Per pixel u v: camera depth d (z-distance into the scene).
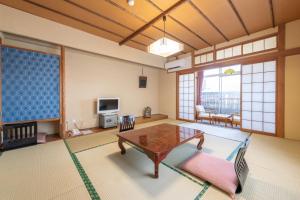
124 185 1.50
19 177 1.63
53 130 3.39
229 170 1.65
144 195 1.36
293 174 1.71
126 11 2.59
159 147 1.75
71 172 1.75
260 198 1.32
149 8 2.50
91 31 3.35
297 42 2.94
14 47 2.48
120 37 3.68
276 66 3.22
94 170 1.80
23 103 2.59
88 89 3.93
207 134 3.41
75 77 3.68
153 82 5.81
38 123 3.21
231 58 3.95
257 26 3.19
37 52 2.72
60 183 1.53
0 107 2.37
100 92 4.18
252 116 3.64
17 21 2.49
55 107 2.95
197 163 1.82
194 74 4.90
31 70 2.66
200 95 5.81
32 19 2.64
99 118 4.06
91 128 3.88
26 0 2.28
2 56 2.38
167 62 5.57
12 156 2.18
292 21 2.99
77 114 3.74
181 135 2.23
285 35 3.08
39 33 2.71
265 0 2.32
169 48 2.32
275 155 2.23
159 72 6.03
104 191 1.41
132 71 5.02
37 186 1.48
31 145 2.64
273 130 3.33
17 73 2.52
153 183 1.54
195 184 1.52
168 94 5.72
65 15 2.70
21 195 1.34
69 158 2.12
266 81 3.40
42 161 2.03
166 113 5.80
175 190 1.43
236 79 5.67
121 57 4.11
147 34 3.53
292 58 3.02
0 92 2.37
